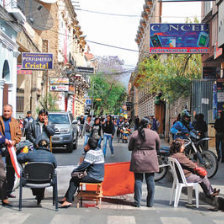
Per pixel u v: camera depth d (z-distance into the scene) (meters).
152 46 16.50
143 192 7.96
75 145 18.34
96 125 14.74
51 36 34.16
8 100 17.80
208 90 17.62
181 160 6.70
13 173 7.13
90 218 5.72
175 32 16.41
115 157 14.85
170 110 25.70
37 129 7.34
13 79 18.16
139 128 6.71
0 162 6.51
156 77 20.20
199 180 6.65
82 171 6.44
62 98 34.97
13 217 5.71
